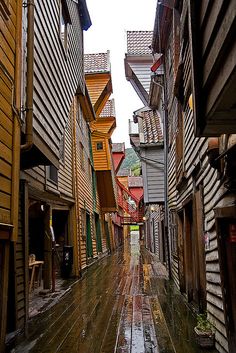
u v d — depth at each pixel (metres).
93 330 4.86
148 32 13.27
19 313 4.80
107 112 20.02
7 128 3.68
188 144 6.06
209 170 4.41
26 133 4.25
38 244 9.79
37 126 4.82
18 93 4.00
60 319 5.52
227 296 3.57
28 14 4.50
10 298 4.58
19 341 4.40
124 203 43.06
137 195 40.94
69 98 7.96
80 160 12.66
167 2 6.31
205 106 2.59
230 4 1.85
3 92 3.57
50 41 5.84
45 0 5.51
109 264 14.94
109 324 5.16
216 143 3.40
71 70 8.31
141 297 7.21
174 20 6.71
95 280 9.99
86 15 9.95
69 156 10.53
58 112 6.46
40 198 7.67
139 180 41.91
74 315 5.77
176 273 8.64
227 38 1.92
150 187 10.89
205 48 2.45
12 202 3.79
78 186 11.48
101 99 17.50
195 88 2.63
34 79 4.75
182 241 7.48
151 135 11.10
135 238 62.91
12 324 4.55
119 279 10.11
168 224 10.12
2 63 3.55
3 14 3.57
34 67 4.75
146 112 13.22
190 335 4.48
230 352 3.37
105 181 19.08
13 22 3.95
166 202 10.01
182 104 6.69
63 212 10.86
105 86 16.36
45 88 5.41
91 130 18.08
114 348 4.06
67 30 7.75
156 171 10.97
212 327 4.16
